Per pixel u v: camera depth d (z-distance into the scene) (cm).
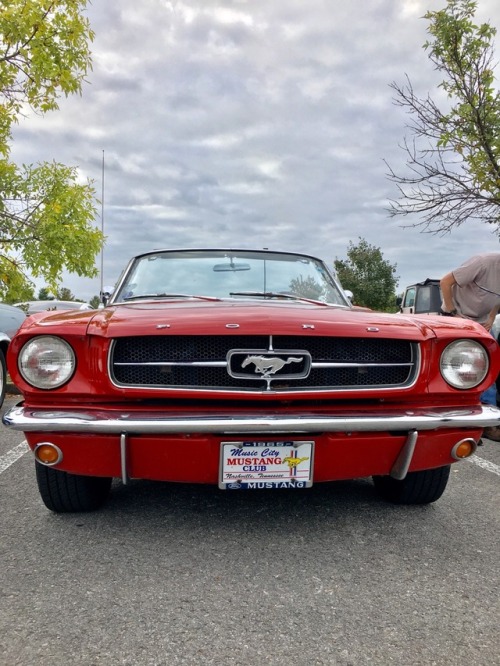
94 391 259
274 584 233
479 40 636
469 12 637
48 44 729
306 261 420
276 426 248
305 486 263
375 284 2827
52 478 290
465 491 356
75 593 225
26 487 354
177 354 264
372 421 255
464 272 502
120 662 182
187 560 254
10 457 423
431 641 195
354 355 273
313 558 258
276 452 258
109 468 261
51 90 757
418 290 1430
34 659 183
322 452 261
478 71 651
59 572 242
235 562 253
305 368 264
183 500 334
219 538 279
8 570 243
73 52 749
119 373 262
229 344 264
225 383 263
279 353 261
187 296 364
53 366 259
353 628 202
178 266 395
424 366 274
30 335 258
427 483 312
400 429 260
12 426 252
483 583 236
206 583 234
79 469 263
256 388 261
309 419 252
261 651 188
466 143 672
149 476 263
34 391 259
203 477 262
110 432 248
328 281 411
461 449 279
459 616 211
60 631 198
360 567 249
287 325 263
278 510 319
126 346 263
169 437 252
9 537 278
